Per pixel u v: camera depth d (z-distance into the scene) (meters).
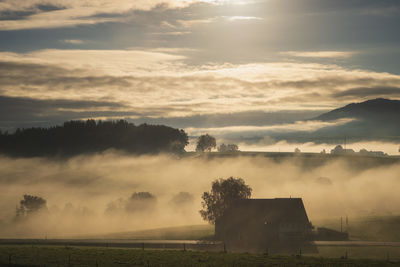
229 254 87.44
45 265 76.12
